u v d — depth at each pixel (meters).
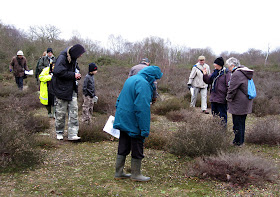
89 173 3.39
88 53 27.75
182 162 3.88
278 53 30.20
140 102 2.89
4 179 3.07
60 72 4.41
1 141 3.52
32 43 24.38
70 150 4.33
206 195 2.79
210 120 4.41
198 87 8.04
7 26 24.66
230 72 4.94
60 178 3.19
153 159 4.01
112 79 13.36
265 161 3.42
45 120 5.67
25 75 10.46
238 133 4.54
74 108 4.76
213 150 3.88
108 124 3.83
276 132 4.74
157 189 2.95
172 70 15.62
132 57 25.75
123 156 3.16
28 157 3.56
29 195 2.70
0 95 9.33
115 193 2.82
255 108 7.70
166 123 6.55
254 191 2.88
